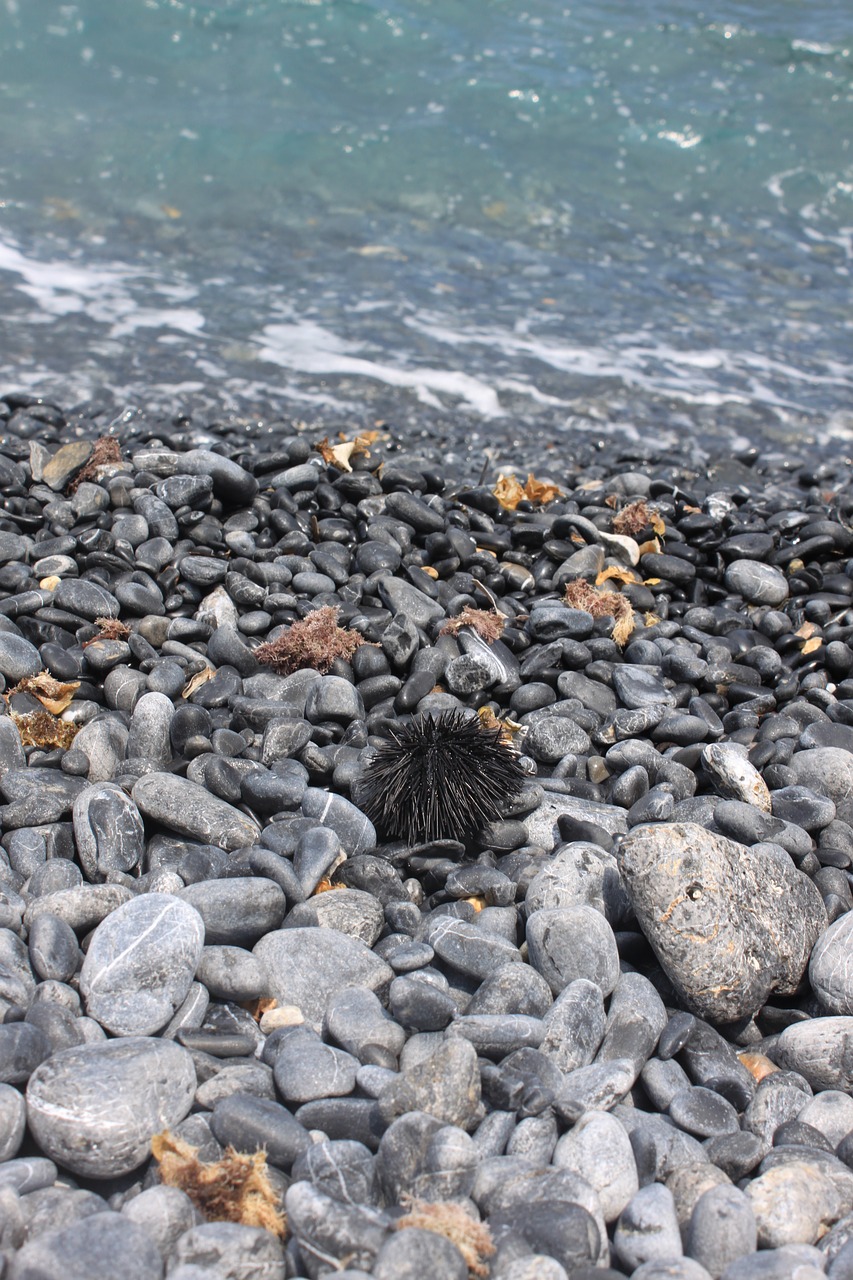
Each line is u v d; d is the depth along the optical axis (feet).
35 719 3.85
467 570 4.59
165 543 4.45
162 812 3.60
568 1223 2.86
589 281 6.82
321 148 7.73
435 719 3.72
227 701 4.00
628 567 4.70
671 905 3.31
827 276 7.03
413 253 6.95
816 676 4.27
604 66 8.69
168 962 3.20
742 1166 3.06
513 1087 3.07
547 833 3.69
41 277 6.36
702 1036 3.30
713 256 7.18
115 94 8.00
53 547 4.42
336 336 6.05
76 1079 2.98
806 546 4.75
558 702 4.14
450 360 5.91
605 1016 3.28
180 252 6.77
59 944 3.25
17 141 7.52
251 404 5.46
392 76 8.43
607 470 5.25
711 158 8.03
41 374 5.52
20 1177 2.93
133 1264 2.77
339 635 4.16
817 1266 2.88
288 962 3.31
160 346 5.81
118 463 4.85
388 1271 2.78
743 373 6.01
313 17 8.74
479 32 8.96
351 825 3.60
